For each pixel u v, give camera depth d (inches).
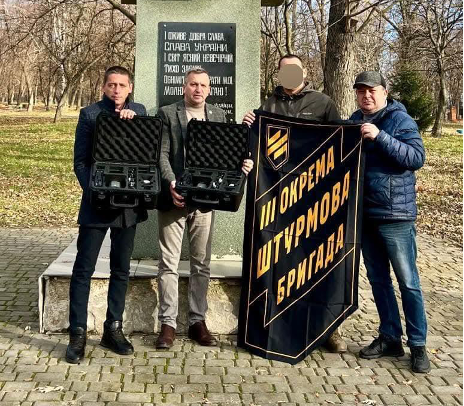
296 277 168.9
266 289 169.2
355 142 164.1
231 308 182.7
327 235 167.5
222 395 145.3
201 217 169.3
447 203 475.2
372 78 161.8
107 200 151.6
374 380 157.1
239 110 205.0
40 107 2354.8
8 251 294.4
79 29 766.5
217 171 161.0
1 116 1649.9
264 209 169.3
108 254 209.0
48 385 147.3
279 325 167.9
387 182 159.6
